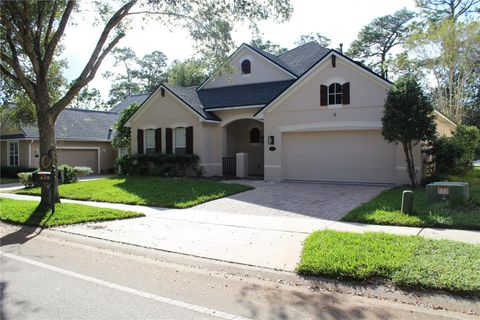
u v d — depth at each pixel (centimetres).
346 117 1691
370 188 1526
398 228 888
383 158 1639
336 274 584
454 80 3291
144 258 738
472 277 533
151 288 569
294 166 1844
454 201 1030
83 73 1248
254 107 2052
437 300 502
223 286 578
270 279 606
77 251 793
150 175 2262
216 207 1250
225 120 2183
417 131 1383
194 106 2145
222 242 820
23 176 2011
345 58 1659
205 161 2150
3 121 2861
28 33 1184
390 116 1410
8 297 532
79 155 3023
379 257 624
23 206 1294
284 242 805
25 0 1162
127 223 1047
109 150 3241
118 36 1315
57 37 1229
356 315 470
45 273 641
